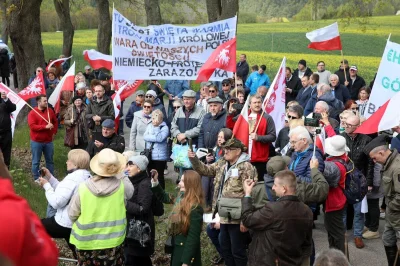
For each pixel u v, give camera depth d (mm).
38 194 10016
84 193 5398
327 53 31141
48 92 14875
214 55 9180
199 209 5781
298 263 4977
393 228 6223
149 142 9422
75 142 11438
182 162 8477
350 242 8016
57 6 25656
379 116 7289
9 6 14617
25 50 15211
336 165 6297
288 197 4973
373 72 28078
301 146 6211
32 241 1755
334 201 6375
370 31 31922
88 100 12297
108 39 25641
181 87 15398
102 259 5410
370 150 6234
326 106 8375
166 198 6422
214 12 18203
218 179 6383
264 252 4973
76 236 5414
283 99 9008
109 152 5492
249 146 7938
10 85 27562
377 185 7816
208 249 7688
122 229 5535
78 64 35031
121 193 5531
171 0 32656
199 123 9484
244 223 5055
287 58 30812
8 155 10680
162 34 10391
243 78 20234
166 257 7484
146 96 11273
